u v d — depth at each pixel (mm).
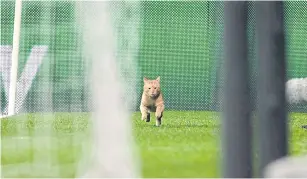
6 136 26578
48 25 42938
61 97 42312
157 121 31953
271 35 12203
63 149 21500
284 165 11711
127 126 23469
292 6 44938
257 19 12383
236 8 12188
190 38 44781
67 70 42469
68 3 43156
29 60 42750
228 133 12297
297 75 44781
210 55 43938
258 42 12367
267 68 12219
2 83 42156
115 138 18594
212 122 34688
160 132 28219
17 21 38000
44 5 43094
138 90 42938
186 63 44312
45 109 42031
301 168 11539
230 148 12297
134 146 20984
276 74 12203
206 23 44625
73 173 17641
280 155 12203
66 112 41656
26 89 42188
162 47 44469
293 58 44750
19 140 24844
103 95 20672
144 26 44344
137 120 34719
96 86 21125
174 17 44781
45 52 42812
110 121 19391
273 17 12211
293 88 42406
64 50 42594
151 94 32219
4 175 17656
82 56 41594
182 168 18031
